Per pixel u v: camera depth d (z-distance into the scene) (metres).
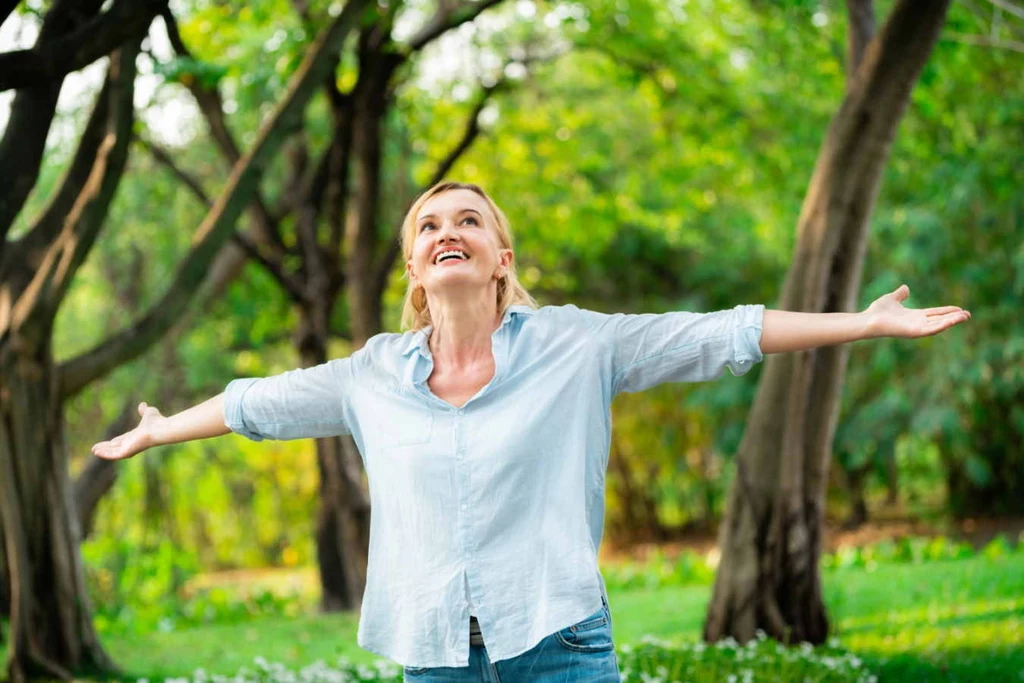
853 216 8.02
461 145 12.90
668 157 16.05
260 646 10.96
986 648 7.49
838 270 8.06
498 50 14.75
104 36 5.23
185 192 16.20
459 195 3.30
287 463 26.41
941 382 16.73
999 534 18.72
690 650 7.47
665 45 13.54
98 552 15.19
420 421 3.10
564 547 2.96
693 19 13.92
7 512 8.18
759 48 13.48
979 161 14.73
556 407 3.06
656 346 3.16
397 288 18.55
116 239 16.83
